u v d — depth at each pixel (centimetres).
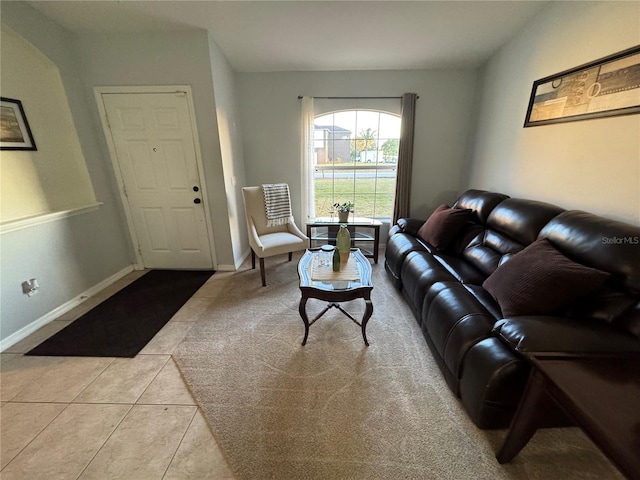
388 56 298
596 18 174
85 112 265
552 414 120
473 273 209
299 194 385
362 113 366
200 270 325
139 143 281
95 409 145
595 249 136
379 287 278
